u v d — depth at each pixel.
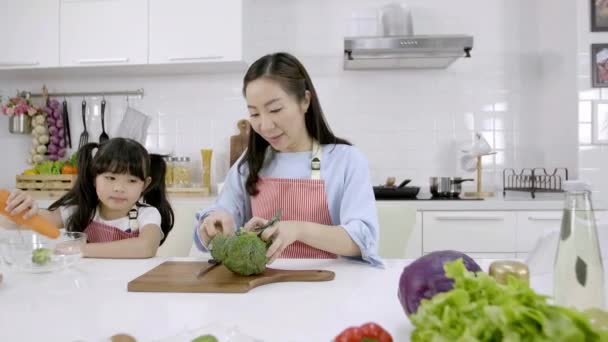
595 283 0.55
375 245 1.04
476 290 0.39
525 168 2.65
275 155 1.32
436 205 2.16
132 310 0.67
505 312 0.33
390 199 2.27
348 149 1.26
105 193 1.29
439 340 0.36
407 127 2.70
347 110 2.72
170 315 0.65
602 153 2.26
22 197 0.94
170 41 2.42
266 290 0.77
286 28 2.72
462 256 0.55
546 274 0.76
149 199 1.49
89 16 2.46
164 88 2.79
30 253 0.90
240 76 2.75
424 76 2.68
